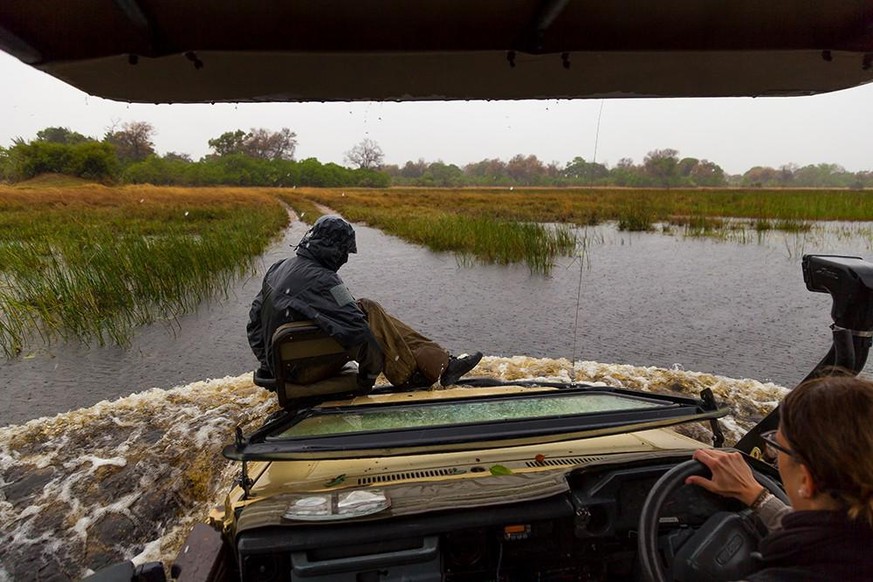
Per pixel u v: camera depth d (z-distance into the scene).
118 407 5.09
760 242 14.79
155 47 1.86
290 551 1.62
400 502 1.75
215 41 1.87
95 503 3.73
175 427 4.65
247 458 1.83
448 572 1.80
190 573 1.77
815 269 2.20
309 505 1.71
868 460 1.06
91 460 4.20
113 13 1.68
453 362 3.40
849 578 1.06
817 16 1.81
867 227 17.91
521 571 1.94
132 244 10.77
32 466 4.16
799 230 16.92
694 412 2.14
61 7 1.64
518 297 9.08
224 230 15.45
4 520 3.58
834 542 1.08
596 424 2.05
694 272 10.86
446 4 1.68
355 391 3.11
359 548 1.65
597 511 1.84
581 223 19.98
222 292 9.56
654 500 1.63
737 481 1.63
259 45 1.90
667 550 1.77
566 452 2.13
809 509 1.17
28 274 9.41
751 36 1.92
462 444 1.94
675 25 1.85
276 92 2.35
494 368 5.81
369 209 29.12
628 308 8.32
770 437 1.33
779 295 8.97
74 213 22.38
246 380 5.69
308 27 1.79
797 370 5.99
